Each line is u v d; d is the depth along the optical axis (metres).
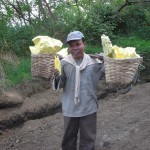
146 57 5.44
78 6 6.61
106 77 2.99
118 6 7.38
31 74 4.41
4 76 4.30
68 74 2.52
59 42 4.16
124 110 3.55
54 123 3.50
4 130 3.47
